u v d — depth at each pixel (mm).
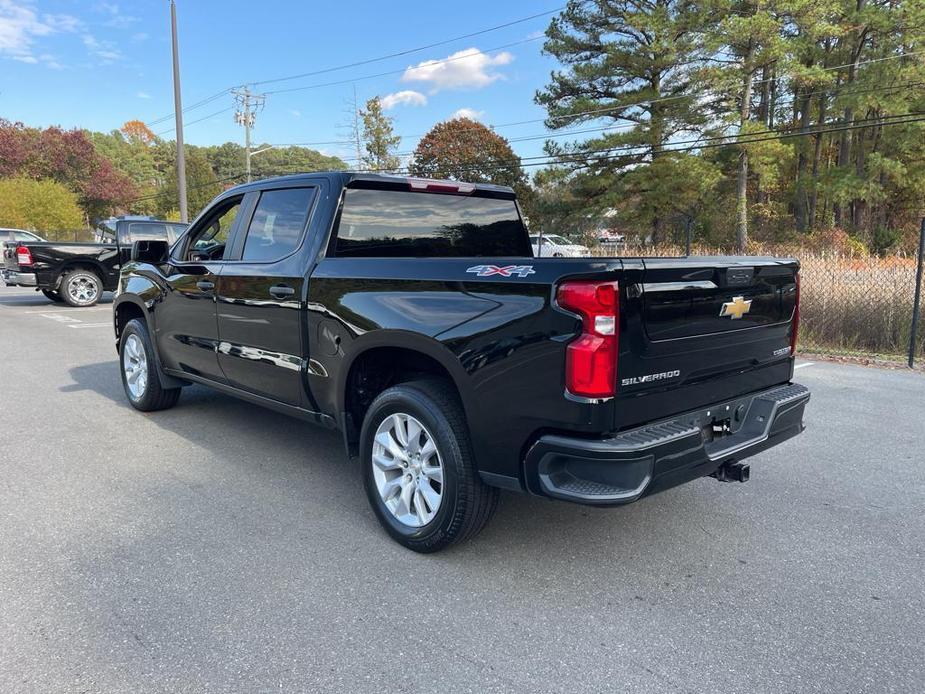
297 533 3439
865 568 3145
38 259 13883
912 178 36250
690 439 2734
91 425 5395
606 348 2502
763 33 27781
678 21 28391
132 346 5730
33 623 2586
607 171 32312
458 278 2951
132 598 2783
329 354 3572
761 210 37156
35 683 2230
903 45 32469
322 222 3758
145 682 2248
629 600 2830
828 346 9734
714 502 3938
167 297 5047
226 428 5340
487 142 52250
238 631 2555
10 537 3352
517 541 3383
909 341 8914
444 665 2363
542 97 32969
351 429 3629
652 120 30266
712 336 2961
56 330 10883
